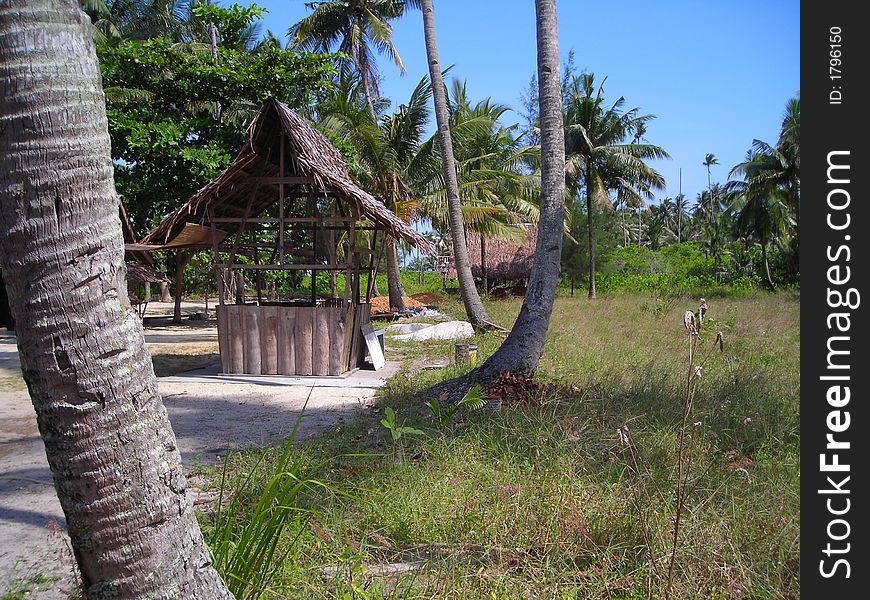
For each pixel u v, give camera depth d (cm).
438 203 2325
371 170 2231
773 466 511
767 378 811
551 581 358
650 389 747
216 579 271
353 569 336
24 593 377
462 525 412
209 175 1825
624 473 487
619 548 381
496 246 3538
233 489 504
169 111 2027
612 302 2586
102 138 246
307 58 1902
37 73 232
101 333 237
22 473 607
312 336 1095
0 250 238
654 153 3422
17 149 231
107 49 1853
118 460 239
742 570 346
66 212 233
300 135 1044
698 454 531
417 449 573
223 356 1119
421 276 4188
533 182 2930
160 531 248
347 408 864
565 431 571
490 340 1419
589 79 3331
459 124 2364
